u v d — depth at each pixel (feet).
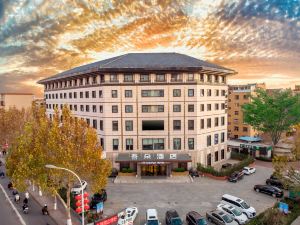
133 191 132.26
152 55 188.85
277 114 205.98
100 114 167.32
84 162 91.61
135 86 162.09
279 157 100.89
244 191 130.52
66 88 208.23
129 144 163.73
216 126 183.01
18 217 104.73
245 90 268.21
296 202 111.86
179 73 162.50
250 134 263.29
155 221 91.56
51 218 103.76
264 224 92.53
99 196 117.08
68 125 95.50
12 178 99.04
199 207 111.24
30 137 107.65
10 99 380.58
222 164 181.98
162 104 162.61
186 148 164.04
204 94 168.86
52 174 90.89
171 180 148.46
